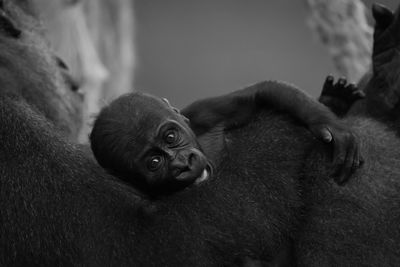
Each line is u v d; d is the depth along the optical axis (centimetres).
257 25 2581
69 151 745
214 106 812
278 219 755
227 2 2636
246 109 807
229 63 2570
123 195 738
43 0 1157
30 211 717
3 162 725
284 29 2553
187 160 727
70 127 884
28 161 725
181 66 2570
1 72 789
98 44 1343
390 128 809
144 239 725
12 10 877
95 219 721
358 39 1089
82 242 717
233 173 767
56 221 717
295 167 775
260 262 746
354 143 734
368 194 755
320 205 764
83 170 737
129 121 755
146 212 739
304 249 761
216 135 798
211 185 755
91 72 1224
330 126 745
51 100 850
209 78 2556
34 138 733
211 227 736
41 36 919
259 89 803
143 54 2562
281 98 786
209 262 729
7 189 720
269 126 796
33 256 718
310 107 765
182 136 743
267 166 771
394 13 808
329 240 754
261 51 2553
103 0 1353
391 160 770
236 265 739
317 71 2456
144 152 740
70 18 1202
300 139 788
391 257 743
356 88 823
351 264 747
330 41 1098
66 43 1195
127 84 1389
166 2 2606
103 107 791
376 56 821
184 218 736
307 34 2495
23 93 812
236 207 745
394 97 805
